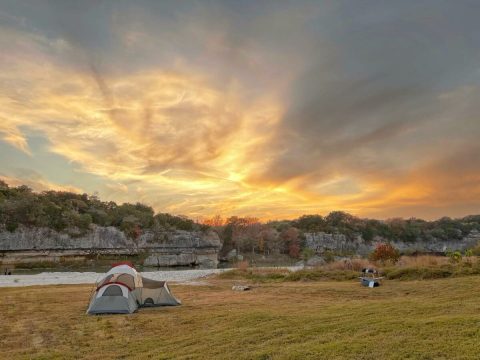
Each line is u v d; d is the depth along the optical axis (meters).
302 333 10.10
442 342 8.29
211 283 29.17
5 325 13.66
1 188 119.62
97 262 103.81
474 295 15.30
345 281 26.66
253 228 142.75
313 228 160.62
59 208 109.00
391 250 33.38
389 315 11.79
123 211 135.62
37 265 93.75
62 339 11.59
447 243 169.50
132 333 12.04
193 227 133.12
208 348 9.43
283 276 31.20
